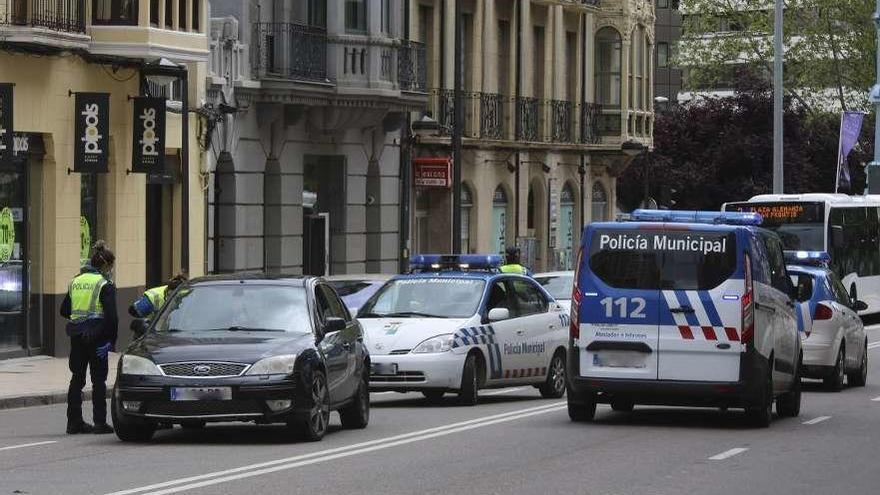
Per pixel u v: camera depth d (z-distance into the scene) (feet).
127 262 195.00
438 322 136.56
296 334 107.55
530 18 299.99
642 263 117.91
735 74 418.92
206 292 110.83
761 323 118.42
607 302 118.11
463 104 276.41
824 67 381.19
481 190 282.97
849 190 427.74
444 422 121.19
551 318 150.41
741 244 116.98
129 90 192.95
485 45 283.79
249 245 221.05
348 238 245.65
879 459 99.96
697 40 390.42
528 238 298.76
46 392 144.25
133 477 87.30
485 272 147.02
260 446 103.24
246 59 218.59
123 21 184.96
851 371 166.61
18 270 178.50
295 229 231.91
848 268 264.93
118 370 103.86
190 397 101.55
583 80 319.68
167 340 105.40
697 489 85.15
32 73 175.63
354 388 114.42
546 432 113.70
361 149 247.70
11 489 82.64
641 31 332.39
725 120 416.87
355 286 174.91
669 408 136.67
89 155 181.47
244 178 219.20
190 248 207.21
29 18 172.14
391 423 120.47
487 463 94.63
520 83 295.89
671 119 418.31
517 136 293.23
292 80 221.87
